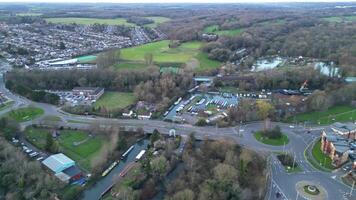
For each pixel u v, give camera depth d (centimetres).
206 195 19838
